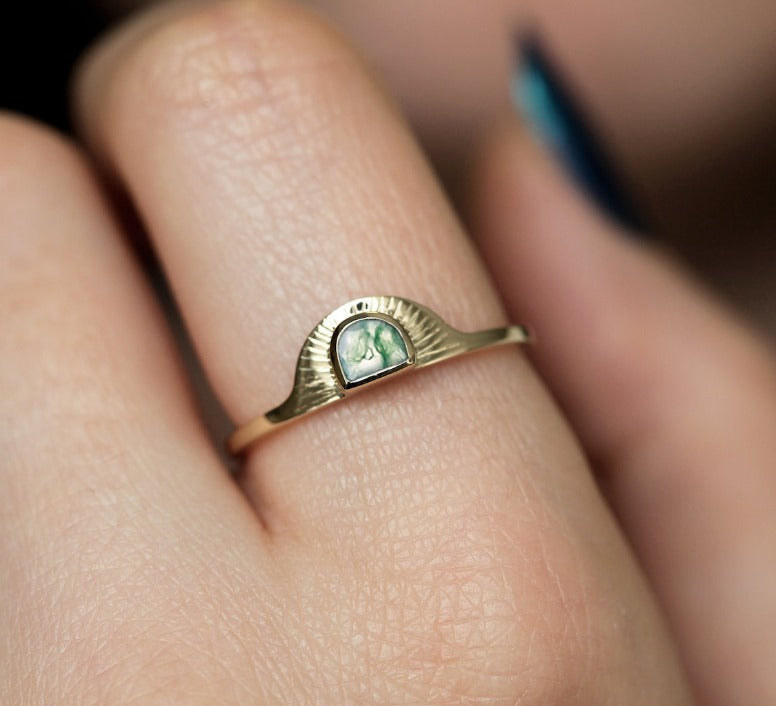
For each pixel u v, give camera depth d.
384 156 0.09
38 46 0.13
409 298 0.09
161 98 0.09
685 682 0.09
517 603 0.09
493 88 0.13
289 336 0.09
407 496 0.09
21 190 0.10
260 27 0.09
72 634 0.09
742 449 0.11
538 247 0.12
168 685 0.09
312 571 0.09
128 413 0.09
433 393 0.09
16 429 0.09
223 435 0.12
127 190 0.10
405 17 0.13
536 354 0.12
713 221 0.15
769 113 0.13
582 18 0.13
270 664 0.09
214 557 0.09
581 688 0.09
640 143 0.13
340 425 0.09
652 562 0.11
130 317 0.10
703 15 0.13
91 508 0.09
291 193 0.09
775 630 0.11
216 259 0.09
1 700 0.09
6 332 0.09
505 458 0.09
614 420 0.12
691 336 0.12
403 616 0.09
